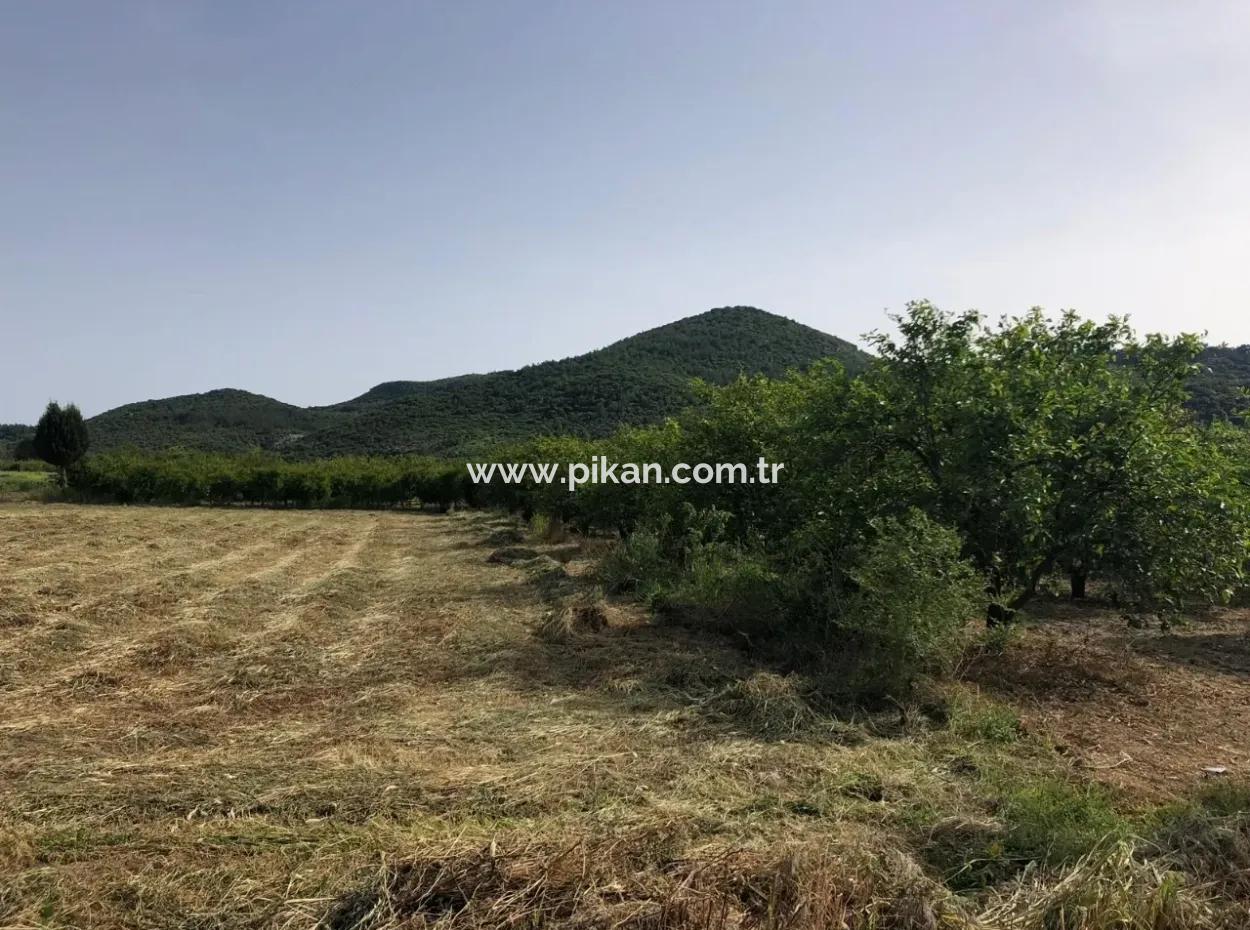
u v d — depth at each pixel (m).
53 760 4.53
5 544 15.12
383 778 4.29
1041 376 7.04
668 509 11.51
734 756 4.65
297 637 7.93
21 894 3.04
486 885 2.95
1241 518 6.41
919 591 5.67
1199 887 3.04
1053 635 8.62
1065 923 2.82
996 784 4.34
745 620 7.75
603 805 3.95
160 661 6.85
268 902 3.01
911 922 2.80
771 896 2.84
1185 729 5.51
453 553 16.66
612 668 6.70
